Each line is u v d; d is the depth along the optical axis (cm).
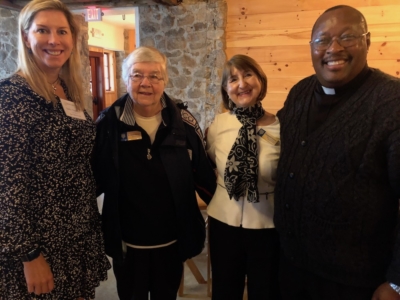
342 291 125
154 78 152
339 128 117
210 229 175
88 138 141
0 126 114
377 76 119
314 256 126
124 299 173
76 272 138
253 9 376
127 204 160
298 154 129
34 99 122
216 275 171
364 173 112
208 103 410
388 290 110
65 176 132
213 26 392
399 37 337
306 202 125
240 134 162
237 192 159
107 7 418
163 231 163
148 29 415
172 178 159
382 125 108
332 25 116
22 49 127
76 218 137
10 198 114
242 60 163
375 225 115
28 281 122
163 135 159
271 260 161
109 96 842
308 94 136
